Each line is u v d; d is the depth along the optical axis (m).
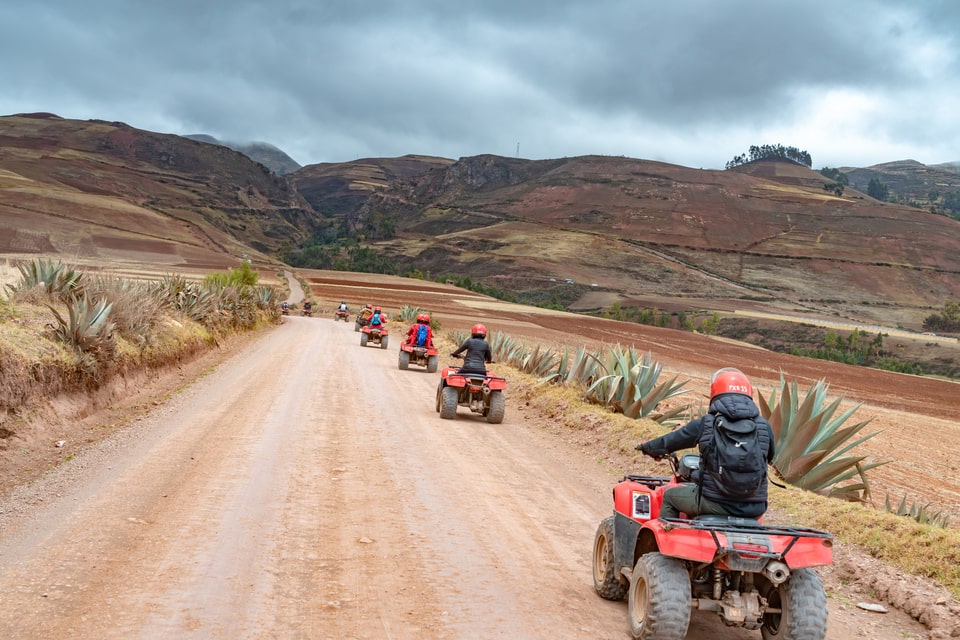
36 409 10.19
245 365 21.23
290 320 57.69
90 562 5.67
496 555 6.56
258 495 7.92
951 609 5.75
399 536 6.86
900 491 13.06
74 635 4.42
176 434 10.93
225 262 187.38
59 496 7.47
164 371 17.17
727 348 86.31
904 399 46.41
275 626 4.74
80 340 12.38
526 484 9.52
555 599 5.64
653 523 4.88
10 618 4.61
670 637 4.68
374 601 5.28
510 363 23.58
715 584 4.91
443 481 9.24
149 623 4.65
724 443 4.88
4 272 15.45
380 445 11.25
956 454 19.70
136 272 111.81
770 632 5.00
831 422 9.98
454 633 4.84
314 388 17.39
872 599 6.31
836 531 7.63
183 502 7.48
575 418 14.02
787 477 9.80
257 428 11.81
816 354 142.38
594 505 8.78
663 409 17.12
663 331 107.94
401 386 19.47
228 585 5.38
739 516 4.95
